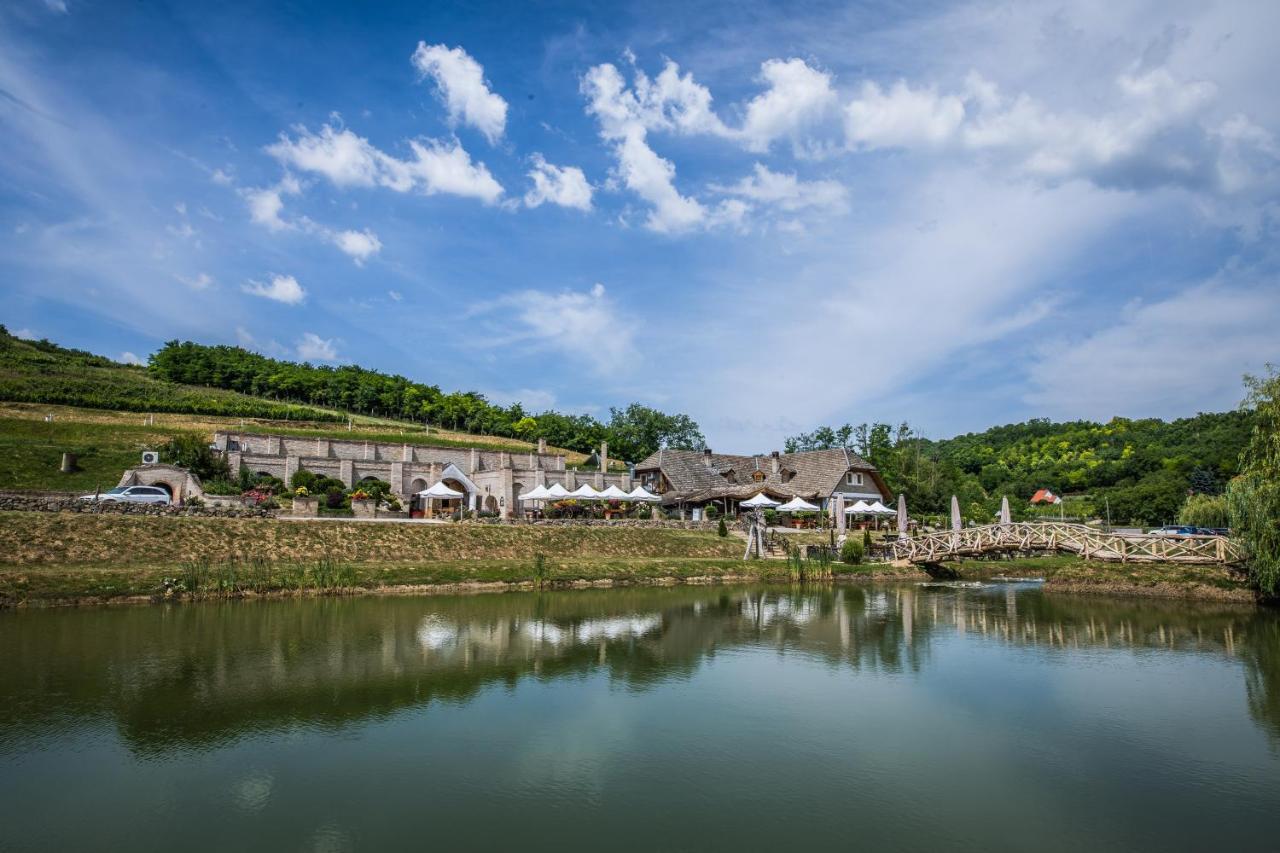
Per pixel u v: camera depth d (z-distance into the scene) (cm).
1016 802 1220
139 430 7056
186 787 1241
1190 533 5994
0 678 1820
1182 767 1376
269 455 6184
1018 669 2081
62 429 6712
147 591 2952
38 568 2994
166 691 1742
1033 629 2695
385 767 1335
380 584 3416
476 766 1347
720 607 3183
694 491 7181
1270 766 1380
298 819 1130
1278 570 3081
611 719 1616
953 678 1980
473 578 3650
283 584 3212
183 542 3481
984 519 8175
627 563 4212
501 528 4469
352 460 6550
